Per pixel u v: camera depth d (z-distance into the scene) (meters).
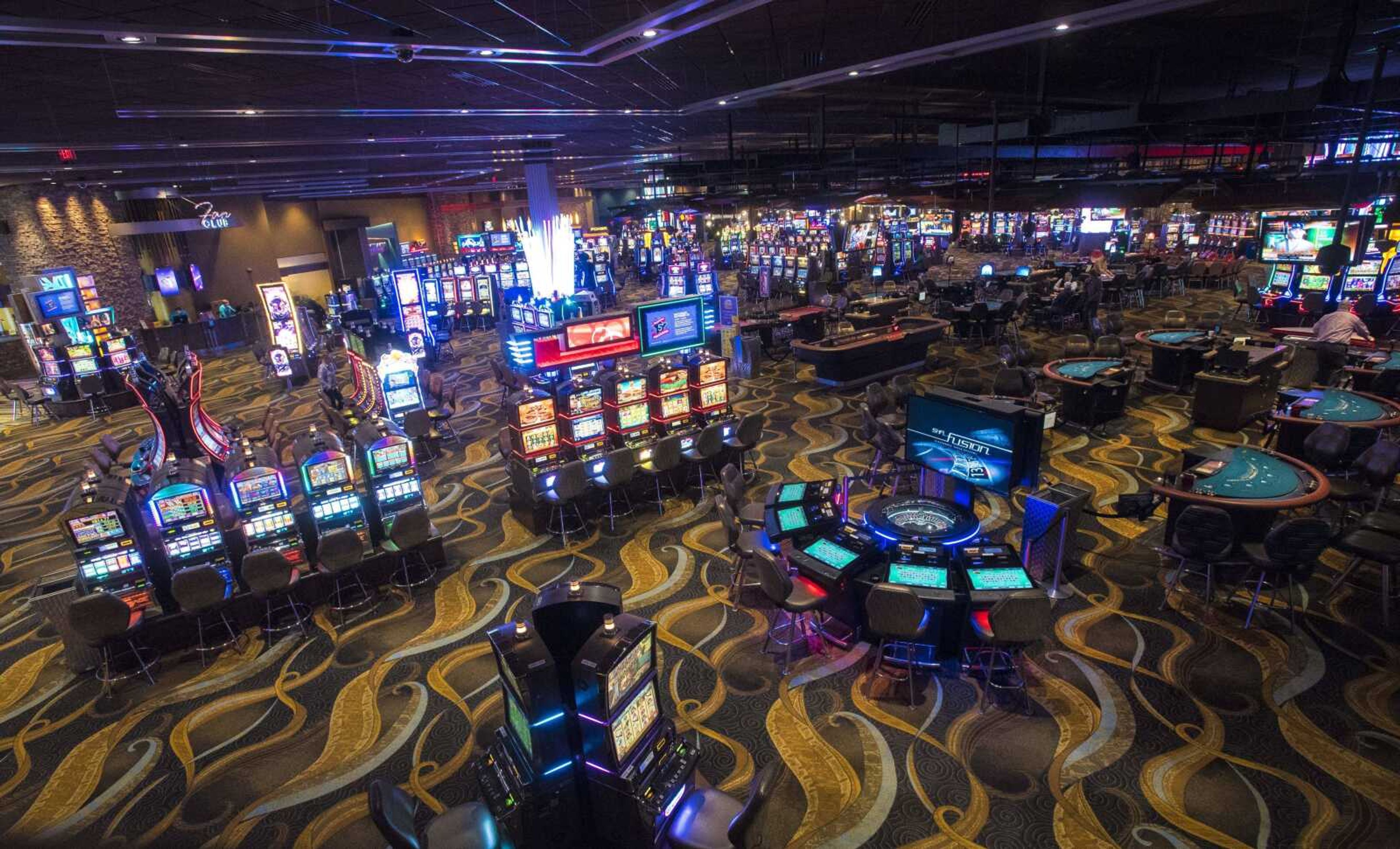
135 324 19.81
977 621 5.12
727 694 5.28
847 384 12.91
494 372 13.34
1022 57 10.90
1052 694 5.07
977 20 8.20
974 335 16.41
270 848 4.18
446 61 8.27
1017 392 10.11
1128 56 11.01
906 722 4.91
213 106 9.89
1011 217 31.77
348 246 30.89
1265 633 5.58
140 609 6.13
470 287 22.00
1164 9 5.27
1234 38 9.58
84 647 5.93
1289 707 4.82
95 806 4.58
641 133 18.83
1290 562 5.36
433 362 17.27
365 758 4.86
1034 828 4.03
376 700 5.46
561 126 15.79
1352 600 5.93
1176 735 4.64
